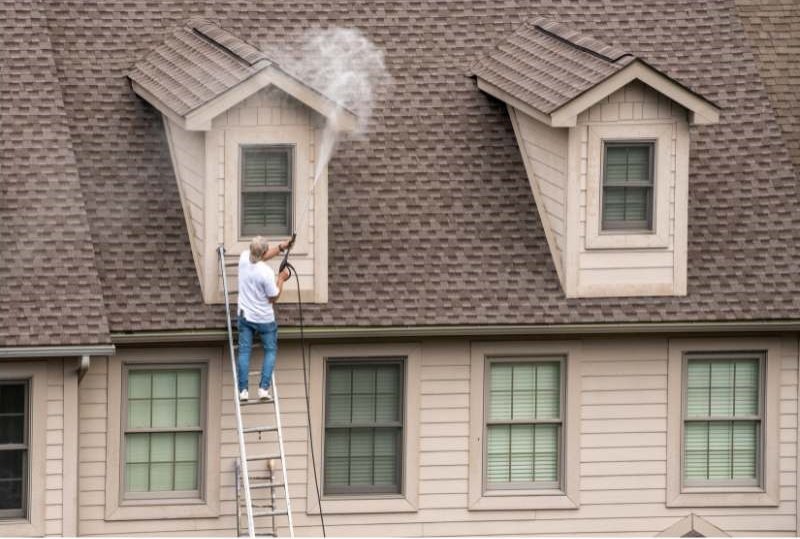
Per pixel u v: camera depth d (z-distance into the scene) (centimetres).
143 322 4022
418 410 4175
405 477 4184
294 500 4150
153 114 4284
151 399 4100
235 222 4075
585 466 4238
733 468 4303
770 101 4634
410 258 4197
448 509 4203
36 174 4053
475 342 4188
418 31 4491
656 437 4253
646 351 4241
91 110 4259
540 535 4234
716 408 4291
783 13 4800
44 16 4256
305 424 4141
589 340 4219
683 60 4516
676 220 4209
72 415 3959
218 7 4444
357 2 4512
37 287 3934
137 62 4322
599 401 4231
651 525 4259
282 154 4097
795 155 4553
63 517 3966
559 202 4216
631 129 4172
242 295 3950
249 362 4069
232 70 4053
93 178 4181
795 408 4300
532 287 4191
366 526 4184
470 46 4488
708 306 4209
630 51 4500
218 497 4112
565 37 4356
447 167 4322
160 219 4159
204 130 4016
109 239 4116
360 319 4094
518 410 4234
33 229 4000
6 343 3853
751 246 4303
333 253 4178
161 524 4094
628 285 4206
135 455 4100
